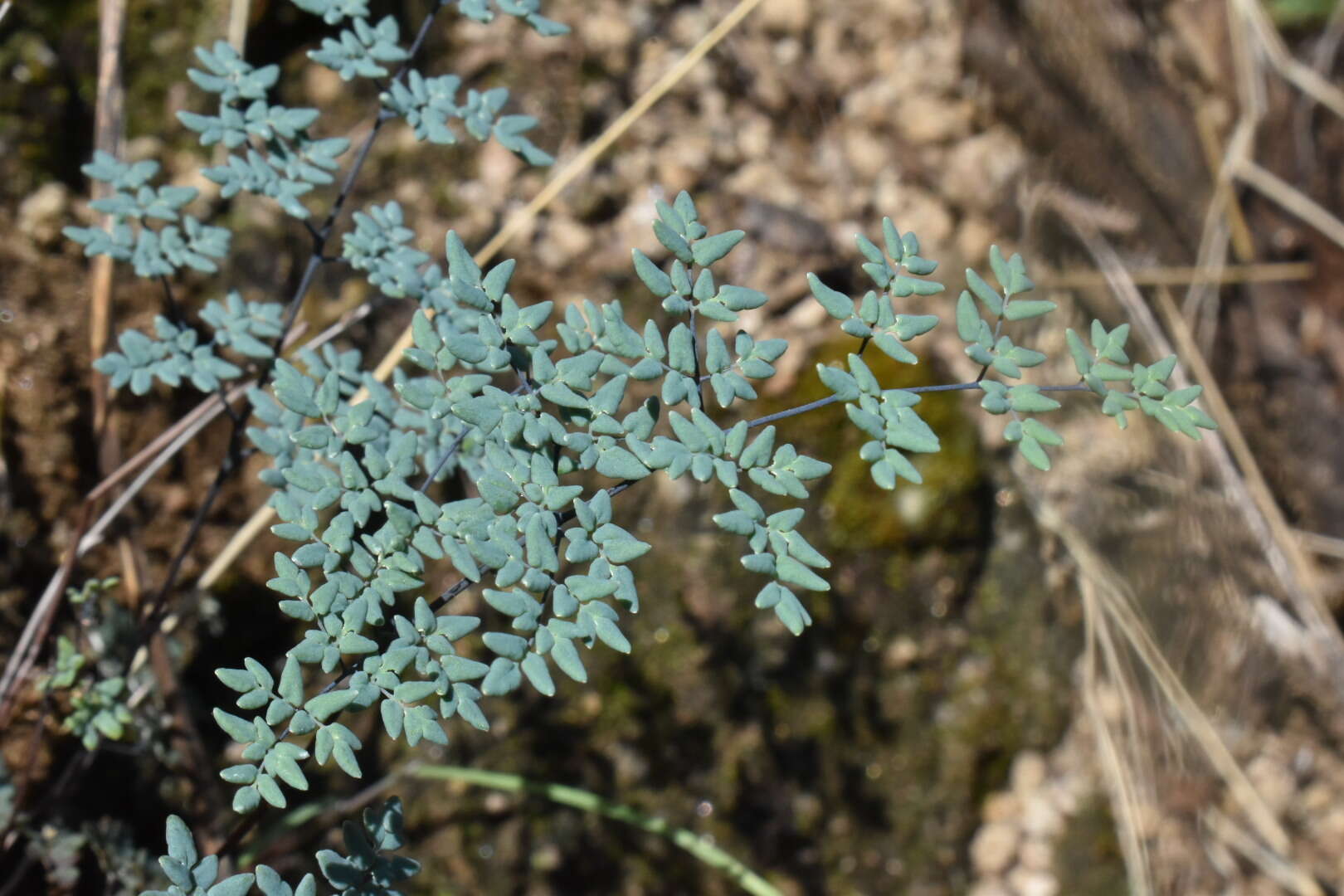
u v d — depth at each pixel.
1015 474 0.60
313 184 0.37
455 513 0.34
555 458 0.34
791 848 0.55
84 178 0.45
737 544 0.54
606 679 0.52
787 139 0.59
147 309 0.45
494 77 0.53
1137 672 0.60
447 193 0.51
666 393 0.33
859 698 0.57
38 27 0.45
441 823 0.50
